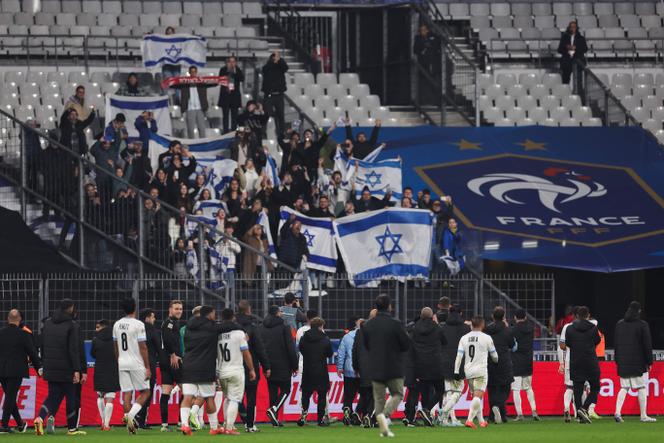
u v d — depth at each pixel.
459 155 90.69
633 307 56.97
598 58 109.50
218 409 57.44
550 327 69.69
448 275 74.44
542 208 83.31
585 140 93.94
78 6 107.44
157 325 65.88
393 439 45.81
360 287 70.56
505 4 116.19
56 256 68.12
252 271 69.81
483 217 81.56
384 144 86.94
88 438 47.12
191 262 68.56
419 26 102.25
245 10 110.88
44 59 97.44
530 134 94.31
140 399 49.75
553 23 115.31
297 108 89.94
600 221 81.88
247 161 79.75
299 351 58.28
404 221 73.44
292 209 75.19
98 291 64.81
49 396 49.25
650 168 90.69
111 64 99.25
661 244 78.56
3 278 64.25
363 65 107.31
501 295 70.44
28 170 73.31
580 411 56.41
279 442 44.66
